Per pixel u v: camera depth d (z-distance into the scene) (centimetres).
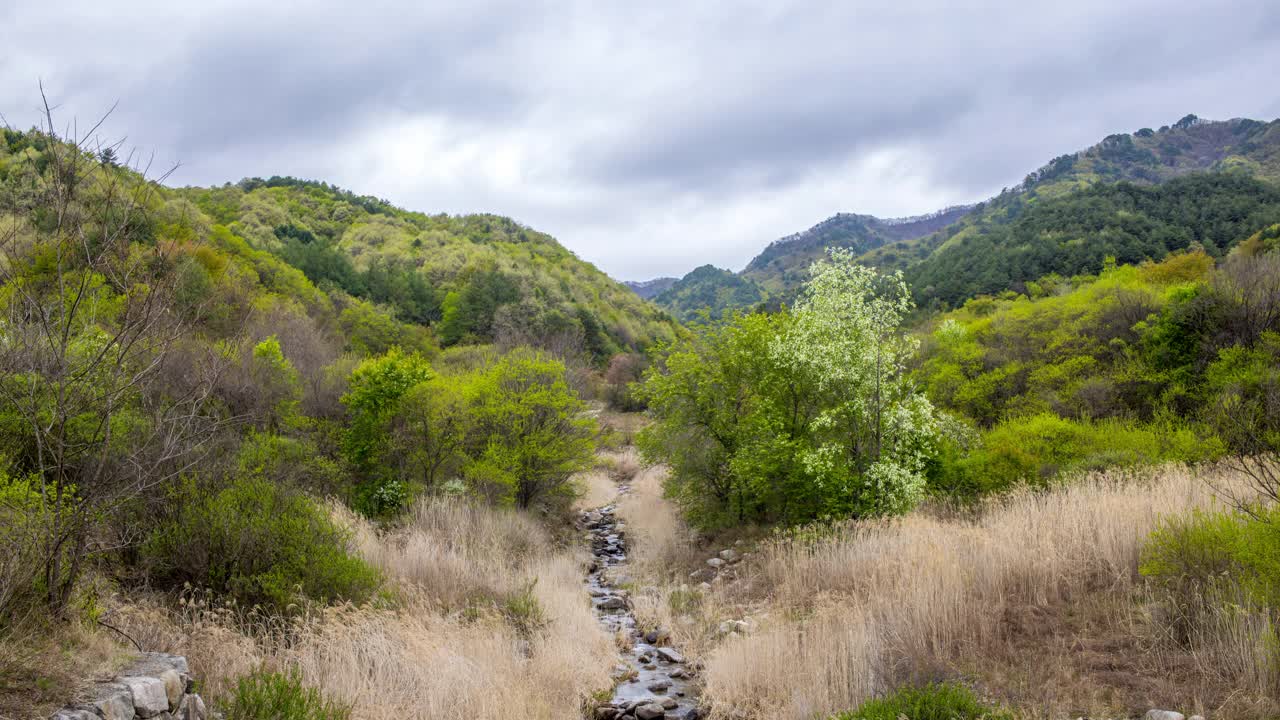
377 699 605
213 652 584
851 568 975
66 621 471
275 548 758
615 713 704
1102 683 576
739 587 1103
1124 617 671
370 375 1432
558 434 1748
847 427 1309
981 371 2072
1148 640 622
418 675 655
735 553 1307
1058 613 715
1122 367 1712
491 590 992
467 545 1195
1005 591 782
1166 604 647
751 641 798
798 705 643
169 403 752
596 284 10188
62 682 396
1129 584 721
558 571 1230
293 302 3181
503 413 1650
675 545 1490
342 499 1335
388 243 9094
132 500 698
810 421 1344
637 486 2427
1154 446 1251
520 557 1273
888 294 1284
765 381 1420
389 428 1483
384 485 1409
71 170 495
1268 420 1049
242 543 740
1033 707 546
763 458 1338
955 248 7869
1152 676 572
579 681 761
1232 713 493
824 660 712
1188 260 2598
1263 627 546
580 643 862
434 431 1529
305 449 1307
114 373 532
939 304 5894
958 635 702
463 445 1633
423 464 1523
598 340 6894
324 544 807
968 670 635
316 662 634
